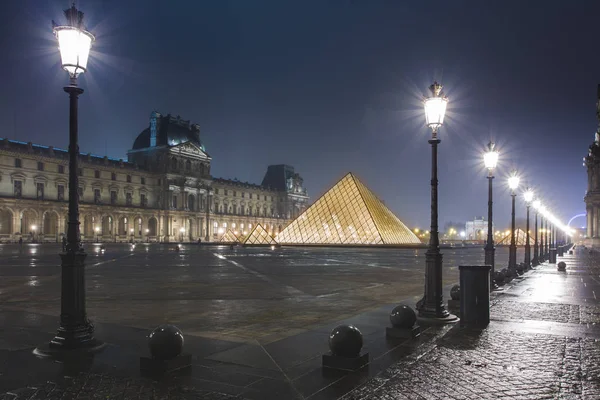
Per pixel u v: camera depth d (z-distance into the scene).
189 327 13.19
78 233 10.56
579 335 12.18
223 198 189.62
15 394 7.66
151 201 159.62
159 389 7.91
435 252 14.29
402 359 9.81
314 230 102.75
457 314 15.23
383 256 60.59
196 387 8.02
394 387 8.13
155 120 163.25
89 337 10.48
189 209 164.75
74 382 8.23
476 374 8.89
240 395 7.67
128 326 13.16
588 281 26.77
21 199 118.19
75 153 10.55
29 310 15.86
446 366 9.38
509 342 11.39
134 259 50.53
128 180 152.00
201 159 171.25
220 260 49.09
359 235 98.12
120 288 22.91
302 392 7.82
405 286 24.27
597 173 94.81
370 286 24.25
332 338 9.21
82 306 10.51
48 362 9.39
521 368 9.29
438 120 14.50
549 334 12.28
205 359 9.69
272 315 15.23
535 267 39.06
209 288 23.00
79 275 10.47
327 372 8.88
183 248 93.62
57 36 10.18
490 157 22.12
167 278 28.28
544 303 17.89
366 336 11.89
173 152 160.25
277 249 88.56
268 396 7.63
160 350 8.83
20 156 122.81
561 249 61.50
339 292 21.61
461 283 13.40
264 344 11.04
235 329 12.90
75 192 10.50
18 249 77.62
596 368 9.33
